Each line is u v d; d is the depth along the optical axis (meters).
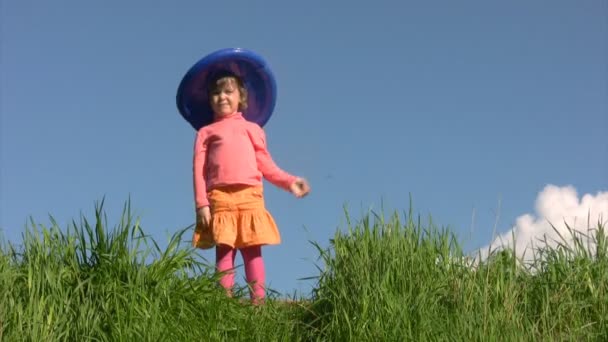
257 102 6.89
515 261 5.48
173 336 4.92
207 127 6.48
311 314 5.54
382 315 5.14
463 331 4.99
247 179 6.25
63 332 4.72
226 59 6.60
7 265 4.91
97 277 5.01
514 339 4.93
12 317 4.69
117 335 4.80
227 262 6.13
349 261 5.48
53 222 5.15
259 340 5.27
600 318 5.20
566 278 5.43
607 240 5.68
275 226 6.27
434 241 5.57
